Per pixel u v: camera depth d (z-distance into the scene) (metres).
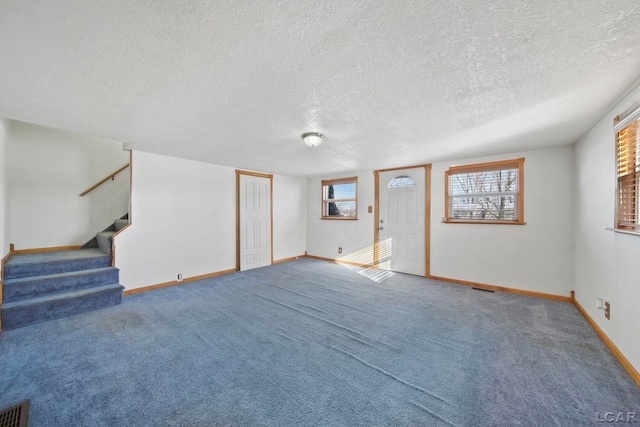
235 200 4.93
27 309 2.57
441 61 1.46
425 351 2.10
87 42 1.30
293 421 1.39
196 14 1.12
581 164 2.91
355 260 5.48
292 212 6.12
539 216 3.43
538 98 1.94
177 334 2.39
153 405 1.51
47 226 3.79
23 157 3.57
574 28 1.18
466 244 4.01
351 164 4.56
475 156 3.84
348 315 2.84
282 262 5.80
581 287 2.91
